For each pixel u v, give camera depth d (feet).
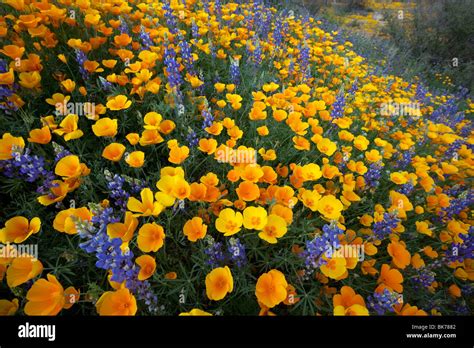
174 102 8.66
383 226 7.04
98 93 9.64
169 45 9.05
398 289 6.02
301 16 22.89
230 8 15.28
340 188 8.83
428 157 10.68
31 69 8.09
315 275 6.69
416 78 24.94
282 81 13.44
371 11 45.91
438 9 35.50
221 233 7.45
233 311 6.35
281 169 8.48
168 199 5.73
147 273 5.45
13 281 4.89
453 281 8.16
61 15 9.05
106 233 5.31
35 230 5.44
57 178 7.48
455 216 10.21
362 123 13.02
